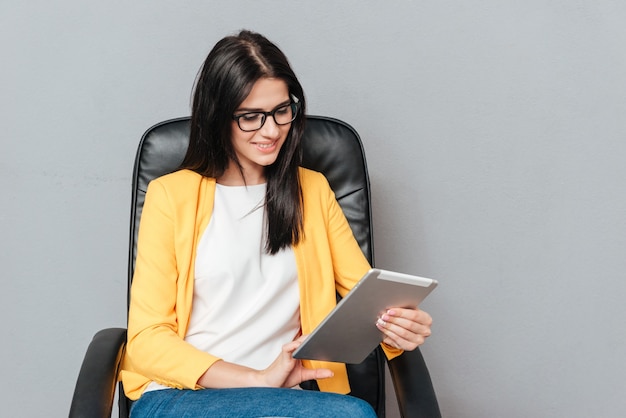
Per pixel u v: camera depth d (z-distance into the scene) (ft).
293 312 6.13
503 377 8.50
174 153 6.56
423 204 8.22
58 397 8.44
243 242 6.04
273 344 6.07
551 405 8.53
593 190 8.20
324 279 6.22
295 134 6.05
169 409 5.24
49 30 7.91
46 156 8.07
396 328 5.44
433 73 8.03
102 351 5.65
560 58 8.02
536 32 7.98
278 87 5.73
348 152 6.72
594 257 8.29
